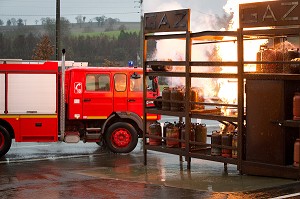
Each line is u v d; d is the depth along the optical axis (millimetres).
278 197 9828
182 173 12812
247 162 11875
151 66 14266
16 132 16312
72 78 17000
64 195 10594
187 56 13141
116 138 16938
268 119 11492
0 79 16219
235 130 12781
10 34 108688
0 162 15445
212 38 13984
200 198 10008
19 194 10758
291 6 11164
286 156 11375
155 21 13992
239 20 11914
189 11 13094
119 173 13047
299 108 11102
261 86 11570
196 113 13133
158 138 13977
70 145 19203
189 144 13203
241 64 11945
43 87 16391
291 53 11805
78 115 17016
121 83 17203
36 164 15008
